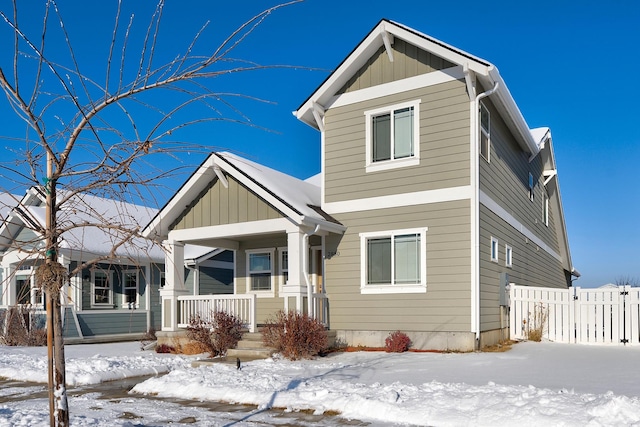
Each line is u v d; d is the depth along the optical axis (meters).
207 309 15.52
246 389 9.01
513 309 15.47
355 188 15.05
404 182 14.34
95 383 10.90
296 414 7.84
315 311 14.42
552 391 7.82
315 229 14.17
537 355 12.23
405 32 14.14
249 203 15.14
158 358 13.71
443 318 13.46
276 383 9.41
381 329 14.25
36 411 7.78
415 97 14.38
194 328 14.09
